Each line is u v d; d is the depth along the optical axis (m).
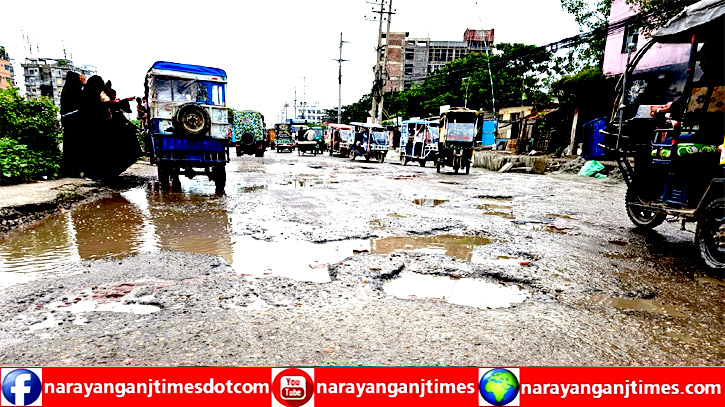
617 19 17.84
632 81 5.95
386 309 3.04
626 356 2.50
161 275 3.64
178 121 8.77
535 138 26.41
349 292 3.37
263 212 6.88
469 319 2.92
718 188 4.29
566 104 22.19
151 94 9.16
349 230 5.67
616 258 4.69
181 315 2.84
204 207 7.25
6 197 6.47
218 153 9.31
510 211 7.82
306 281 3.60
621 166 6.34
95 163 9.77
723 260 4.14
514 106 31.72
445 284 3.68
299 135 32.69
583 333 2.77
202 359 2.29
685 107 4.96
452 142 16.69
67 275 3.61
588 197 10.18
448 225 6.23
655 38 5.38
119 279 3.53
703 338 2.75
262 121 27.56
